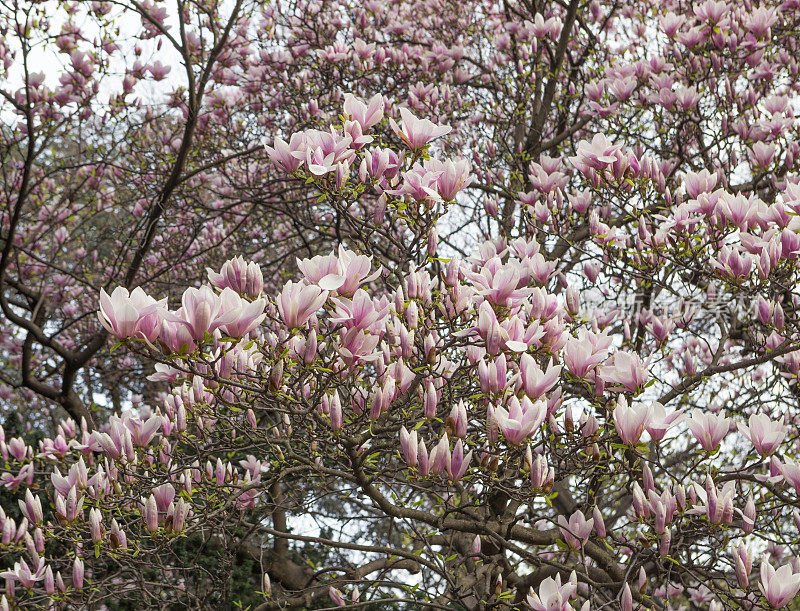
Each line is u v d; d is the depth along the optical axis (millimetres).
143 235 7977
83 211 9367
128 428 3467
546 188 4871
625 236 4918
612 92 6180
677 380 6691
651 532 2957
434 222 3350
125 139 8055
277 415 4047
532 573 4875
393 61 7445
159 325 2381
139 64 7598
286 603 4680
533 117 7402
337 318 2629
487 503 4273
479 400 3588
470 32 9297
